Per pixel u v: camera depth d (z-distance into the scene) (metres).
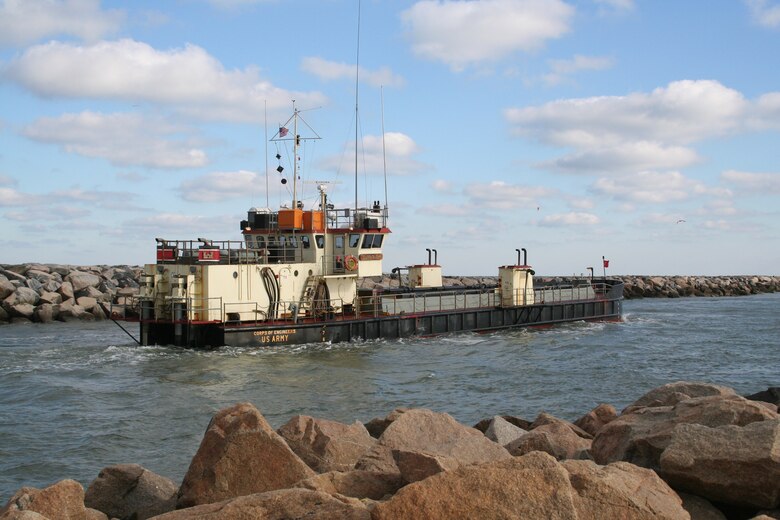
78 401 24.34
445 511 7.59
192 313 34.62
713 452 9.42
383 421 16.14
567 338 43.19
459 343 40.12
